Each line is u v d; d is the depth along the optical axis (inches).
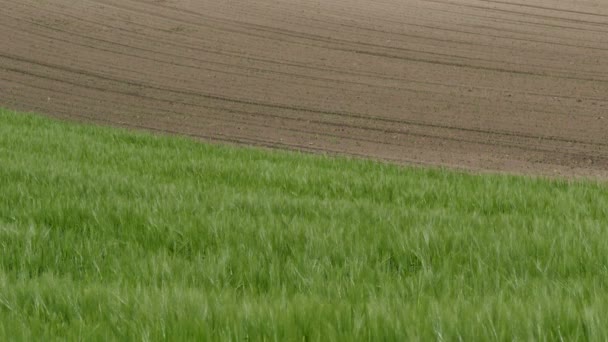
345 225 313.6
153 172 485.1
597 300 188.9
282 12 1568.7
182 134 907.4
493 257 264.7
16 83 1122.7
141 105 1040.2
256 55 1294.3
